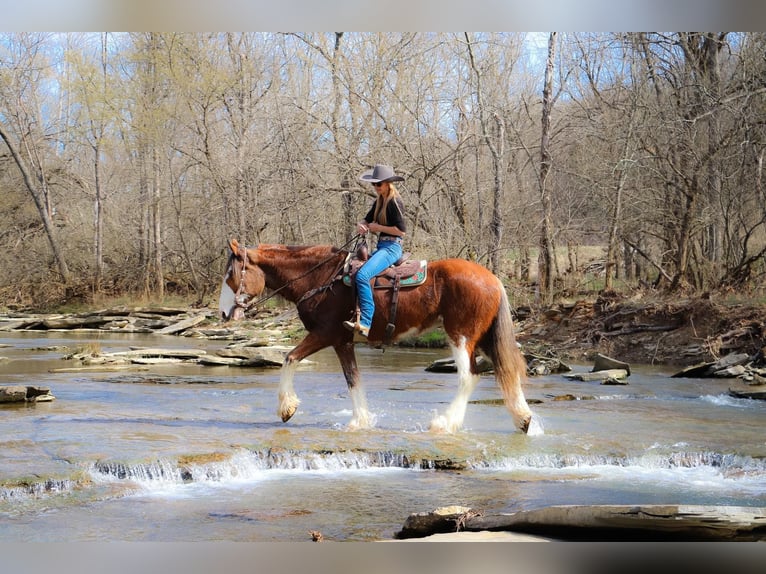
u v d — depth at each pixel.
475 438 8.80
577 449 8.39
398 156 24.98
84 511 6.47
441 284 9.06
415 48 25.66
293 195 27.70
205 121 32.53
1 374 15.02
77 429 8.98
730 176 21.22
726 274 21.08
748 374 15.00
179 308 33.34
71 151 44.62
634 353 18.58
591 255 35.62
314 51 29.17
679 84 23.11
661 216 23.78
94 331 29.94
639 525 5.54
